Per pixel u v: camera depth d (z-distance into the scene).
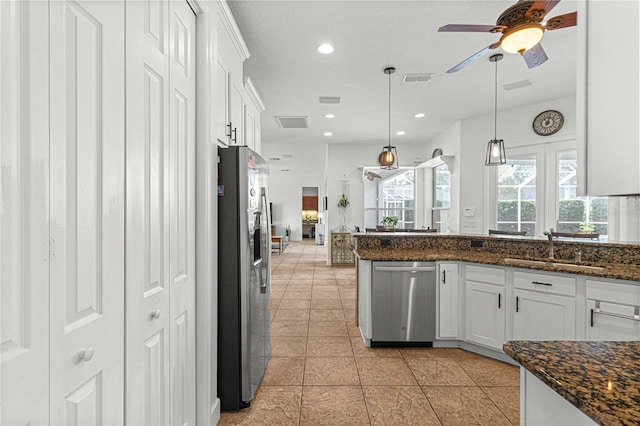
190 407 1.72
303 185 14.04
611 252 2.58
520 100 4.52
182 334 1.63
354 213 7.41
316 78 3.75
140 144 1.24
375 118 5.35
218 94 2.11
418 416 2.02
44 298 0.81
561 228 4.53
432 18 2.60
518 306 2.64
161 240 1.41
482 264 2.87
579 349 1.03
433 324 3.05
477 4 2.43
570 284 2.38
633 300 2.10
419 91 4.17
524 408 1.00
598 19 0.63
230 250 2.10
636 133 0.58
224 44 2.25
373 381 2.44
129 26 1.17
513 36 1.99
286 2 2.40
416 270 3.03
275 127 5.92
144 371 1.27
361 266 3.42
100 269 1.02
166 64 1.46
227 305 2.09
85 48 0.96
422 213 7.25
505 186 5.04
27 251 0.76
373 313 3.04
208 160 1.83
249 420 1.99
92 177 0.98
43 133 0.81
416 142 7.17
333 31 2.79
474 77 3.76
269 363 2.74
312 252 10.05
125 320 1.14
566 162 4.50
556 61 3.35
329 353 2.94
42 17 0.80
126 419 1.15
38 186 0.79
